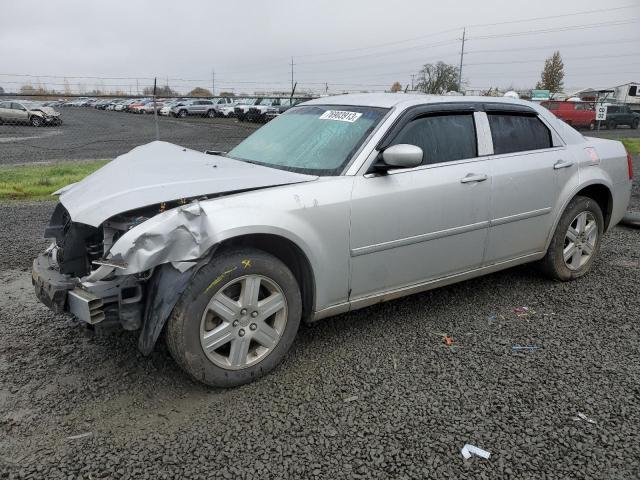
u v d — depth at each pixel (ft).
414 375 10.87
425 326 13.14
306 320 11.51
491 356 11.67
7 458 8.36
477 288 15.66
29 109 96.89
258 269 10.07
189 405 9.81
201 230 9.30
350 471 8.16
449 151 12.98
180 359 9.72
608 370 11.10
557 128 15.46
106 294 9.51
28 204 28.14
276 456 8.46
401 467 8.26
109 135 74.23
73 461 8.31
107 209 9.49
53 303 9.76
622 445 8.78
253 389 10.35
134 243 8.90
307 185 10.81
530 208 14.30
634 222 23.29
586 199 15.85
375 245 11.57
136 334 12.48
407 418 9.45
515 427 9.23
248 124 99.86
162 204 9.70
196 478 7.98
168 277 9.33
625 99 163.53
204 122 108.47
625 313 13.97
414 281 12.66
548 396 10.15
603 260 18.54
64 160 46.60
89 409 9.66
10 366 11.12
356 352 11.81
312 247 10.66
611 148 16.79
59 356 11.57
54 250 11.30
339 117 13.04
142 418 9.41
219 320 10.09
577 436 9.00
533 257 15.11
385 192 11.55
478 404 9.88
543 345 12.20
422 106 12.75
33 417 9.39
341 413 9.59
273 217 10.08
